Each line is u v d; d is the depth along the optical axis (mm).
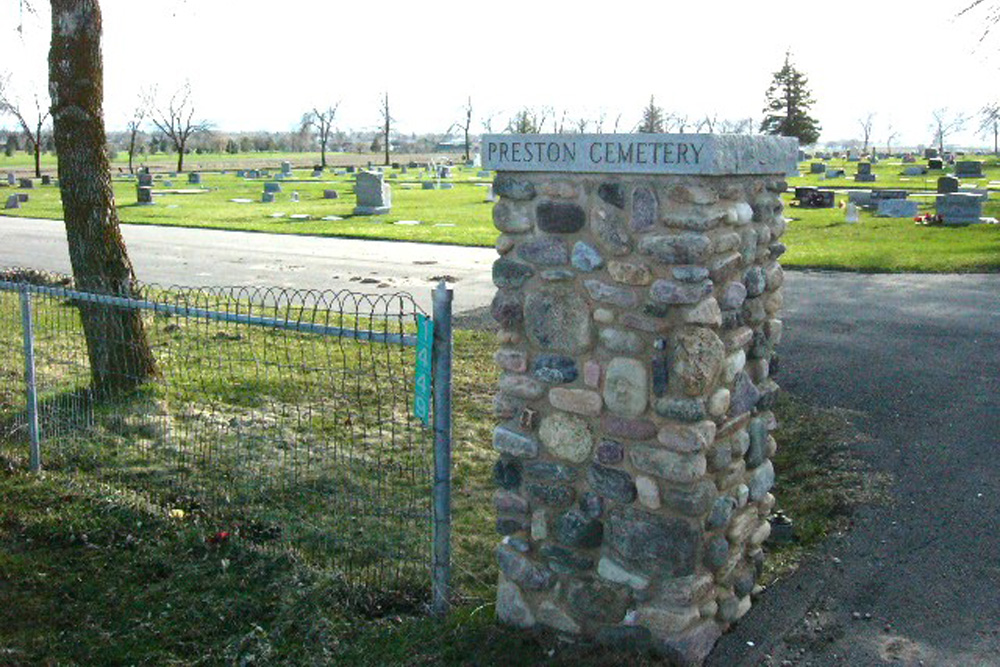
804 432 7785
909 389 8742
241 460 7070
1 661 4641
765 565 5398
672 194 3988
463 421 8406
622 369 4223
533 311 4484
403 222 28953
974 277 15375
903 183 45125
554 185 4328
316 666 4516
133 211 34875
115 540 6051
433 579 4938
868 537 5746
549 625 4621
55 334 10938
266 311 13883
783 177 4727
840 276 15859
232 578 5422
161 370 9281
